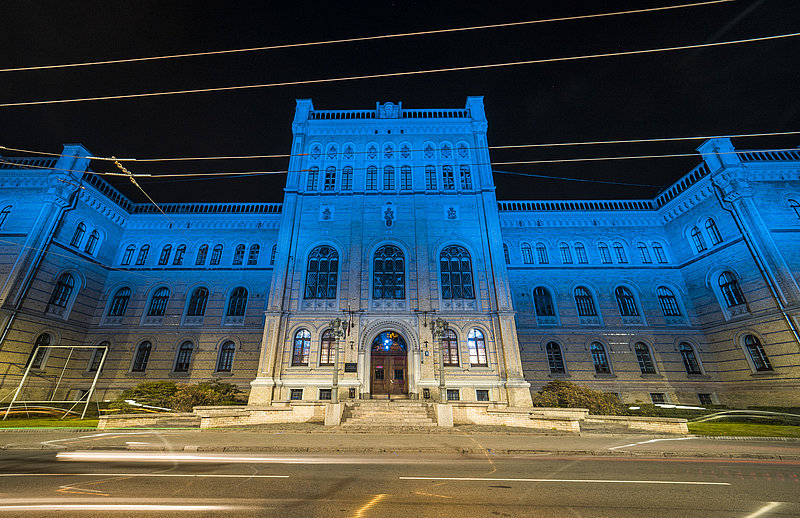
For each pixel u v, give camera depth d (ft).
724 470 32.50
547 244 114.62
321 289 87.15
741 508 21.94
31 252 87.30
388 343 83.76
